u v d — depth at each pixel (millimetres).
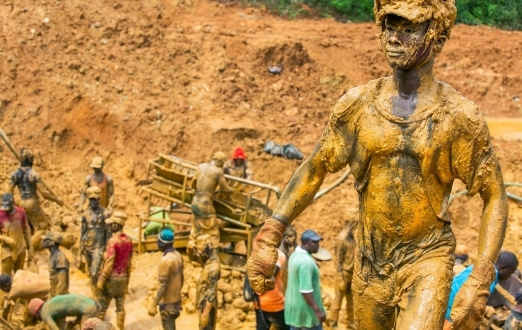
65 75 37781
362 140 9867
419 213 9742
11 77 37250
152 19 43156
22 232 26312
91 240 25328
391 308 10172
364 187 10086
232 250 29750
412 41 9391
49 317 21141
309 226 32781
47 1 41281
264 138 37344
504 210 9805
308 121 39625
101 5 42250
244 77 40406
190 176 28203
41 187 28562
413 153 9602
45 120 36125
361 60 45000
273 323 22062
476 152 9648
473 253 31344
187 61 40594
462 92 46000
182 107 37812
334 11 52688
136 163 35750
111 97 37406
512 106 45719
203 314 22641
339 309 25188
